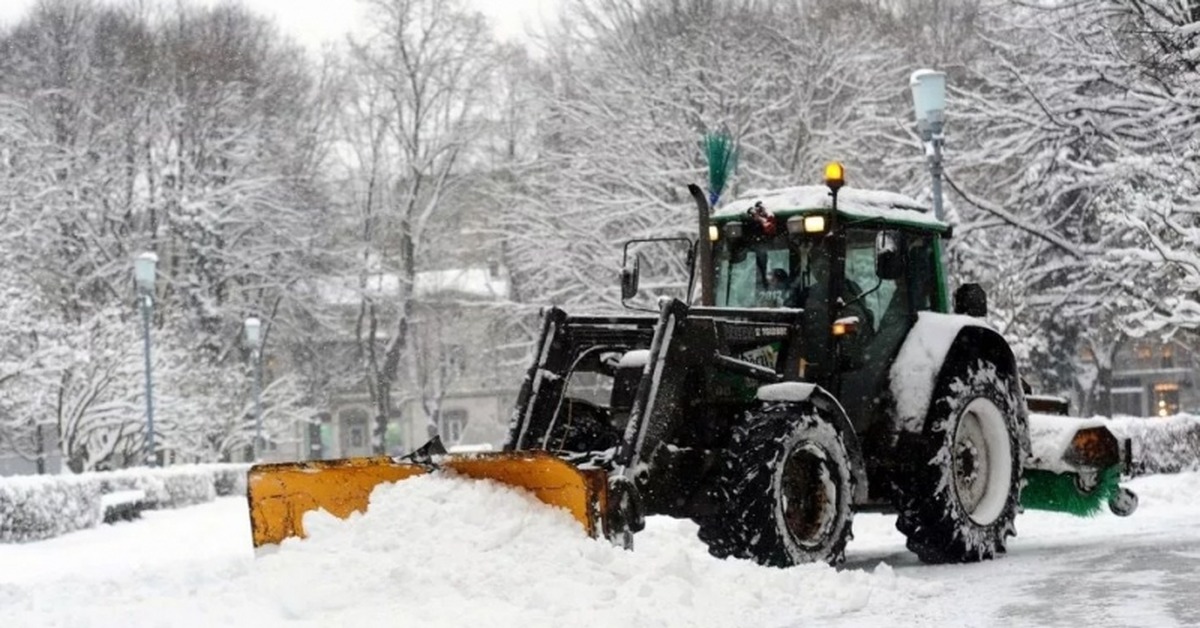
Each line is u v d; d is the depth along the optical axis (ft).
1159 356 176.24
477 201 145.18
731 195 88.17
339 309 151.12
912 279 33.32
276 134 144.77
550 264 92.73
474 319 134.21
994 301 79.00
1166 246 60.70
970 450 32.94
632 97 94.17
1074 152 76.23
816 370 30.94
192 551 52.21
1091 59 69.82
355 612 21.25
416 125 147.54
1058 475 36.81
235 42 145.59
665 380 27.71
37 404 109.40
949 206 76.23
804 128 92.07
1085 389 124.88
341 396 202.80
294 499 26.27
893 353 32.17
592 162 93.15
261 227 141.69
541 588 21.77
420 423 201.98
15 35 141.28
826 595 23.90
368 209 150.71
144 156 138.82
